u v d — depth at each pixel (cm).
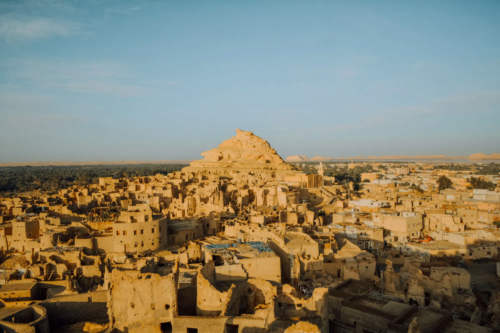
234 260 7094
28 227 11288
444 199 17238
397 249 10919
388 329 5262
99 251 9850
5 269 8325
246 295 5709
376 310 5862
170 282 4922
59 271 8231
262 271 7075
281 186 17812
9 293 6906
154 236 9819
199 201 14675
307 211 13412
